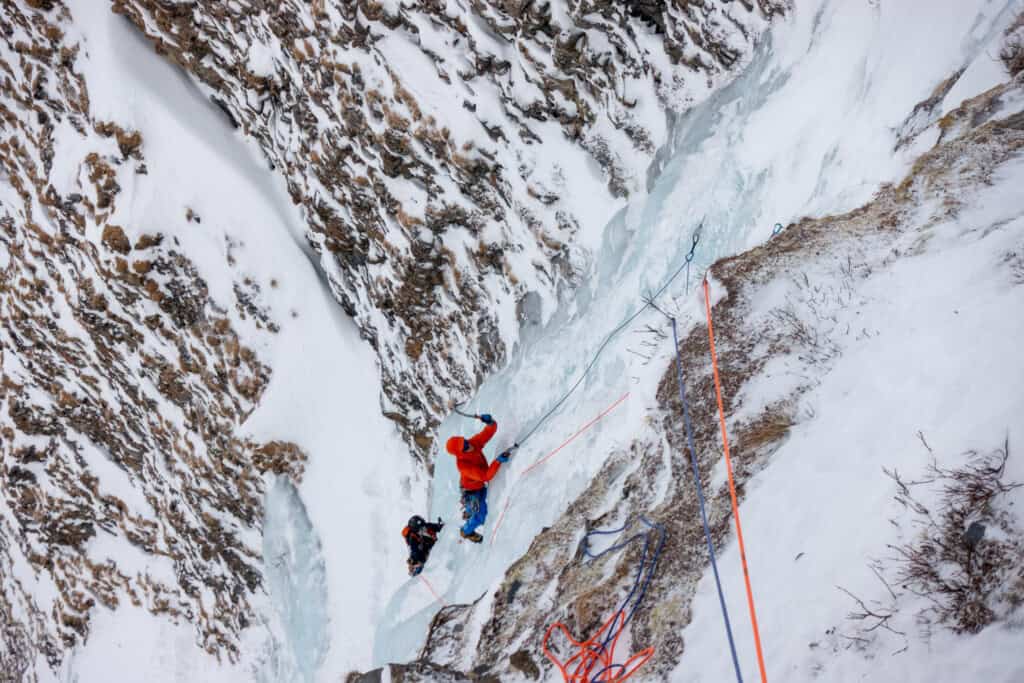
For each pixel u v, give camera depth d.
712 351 6.00
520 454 9.62
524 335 10.46
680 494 5.34
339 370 13.66
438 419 12.05
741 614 4.21
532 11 9.08
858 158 6.97
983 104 5.99
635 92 9.22
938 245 5.29
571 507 6.73
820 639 3.76
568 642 5.07
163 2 12.48
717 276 6.48
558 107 9.52
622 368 8.30
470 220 10.70
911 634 3.47
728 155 8.52
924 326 4.73
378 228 11.69
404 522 12.55
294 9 11.13
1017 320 4.18
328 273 13.36
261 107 12.84
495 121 9.89
